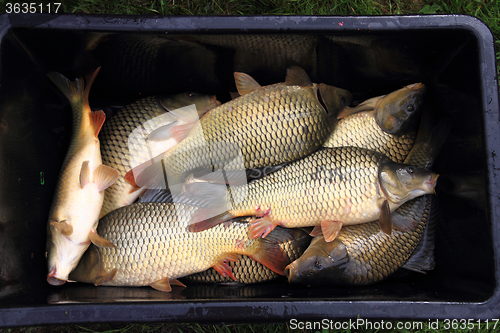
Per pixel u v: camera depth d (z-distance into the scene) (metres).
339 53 0.91
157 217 0.91
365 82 0.99
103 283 0.91
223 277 0.94
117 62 0.93
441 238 0.94
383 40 0.88
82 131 0.91
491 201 0.83
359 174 0.91
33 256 0.89
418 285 0.92
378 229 0.93
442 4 1.08
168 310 0.80
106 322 0.80
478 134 0.85
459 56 0.88
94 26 0.84
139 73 0.96
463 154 0.89
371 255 0.92
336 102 0.97
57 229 0.88
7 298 0.82
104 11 1.06
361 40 0.88
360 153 0.92
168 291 0.90
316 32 0.86
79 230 0.89
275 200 0.92
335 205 0.91
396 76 0.97
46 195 0.93
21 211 0.87
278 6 1.07
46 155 0.94
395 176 0.91
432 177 0.91
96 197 0.90
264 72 0.97
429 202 0.95
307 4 1.07
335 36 0.87
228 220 0.92
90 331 1.02
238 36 0.86
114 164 0.94
